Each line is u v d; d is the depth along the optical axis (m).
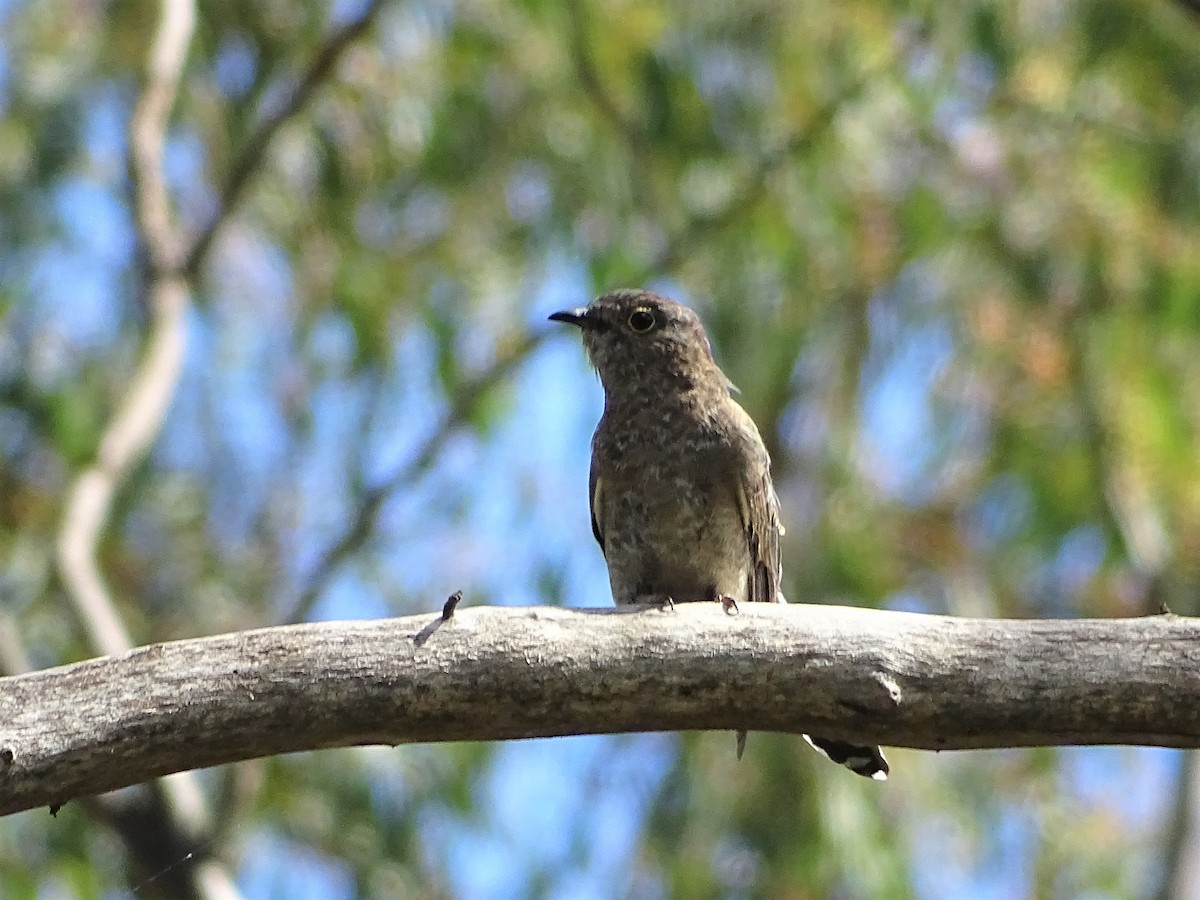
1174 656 6.88
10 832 11.69
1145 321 12.59
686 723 7.12
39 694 6.68
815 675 7.00
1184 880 11.41
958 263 13.10
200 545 13.39
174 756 6.80
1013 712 6.95
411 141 13.58
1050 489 12.80
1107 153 12.94
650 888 11.87
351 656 6.88
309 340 13.73
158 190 12.38
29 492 12.83
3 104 12.91
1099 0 12.67
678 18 13.38
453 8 13.66
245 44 13.55
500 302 13.54
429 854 11.91
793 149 13.13
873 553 12.45
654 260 13.30
